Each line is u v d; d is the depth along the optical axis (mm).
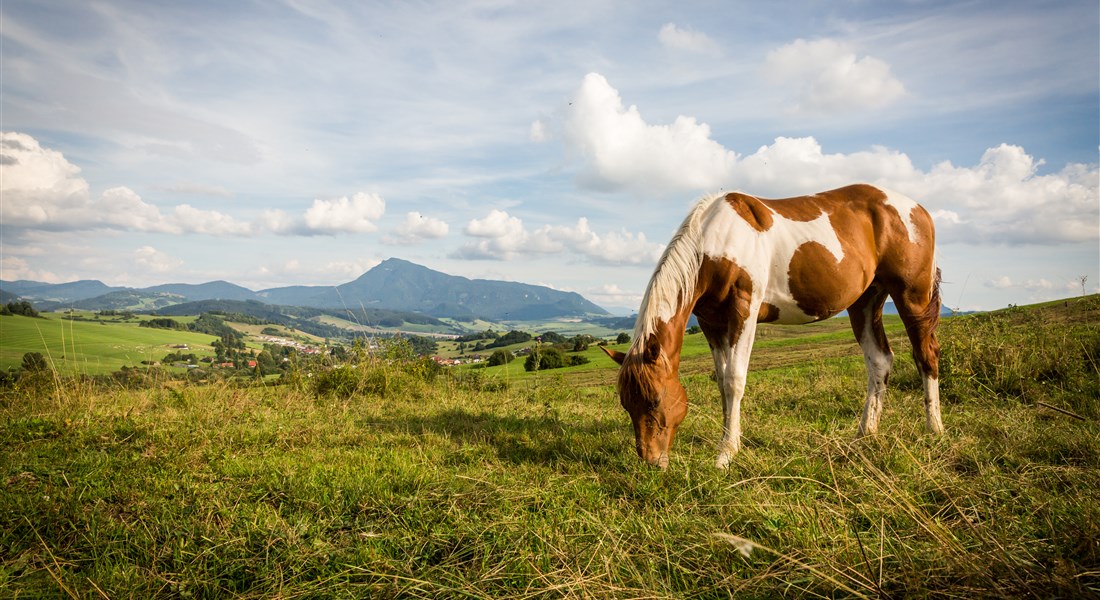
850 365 11266
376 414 7145
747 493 3441
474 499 3740
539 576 2527
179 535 3207
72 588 2703
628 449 4969
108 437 5383
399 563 2840
